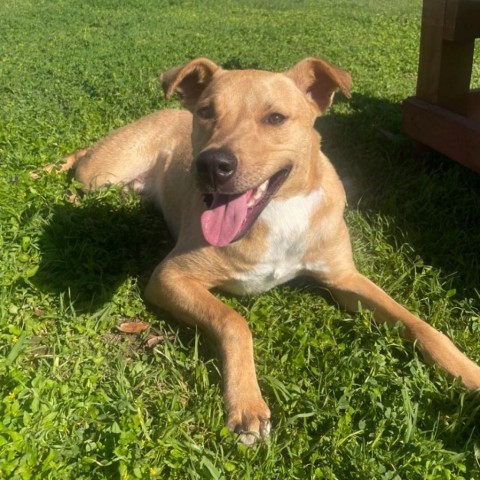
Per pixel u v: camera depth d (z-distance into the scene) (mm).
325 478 421
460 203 775
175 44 1614
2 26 1915
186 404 489
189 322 562
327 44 1594
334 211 591
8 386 473
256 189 527
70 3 2416
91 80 1248
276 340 558
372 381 492
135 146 795
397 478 412
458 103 871
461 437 456
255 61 1387
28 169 796
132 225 733
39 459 419
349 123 989
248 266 580
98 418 457
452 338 560
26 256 628
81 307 596
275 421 474
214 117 546
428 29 850
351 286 607
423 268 654
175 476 419
